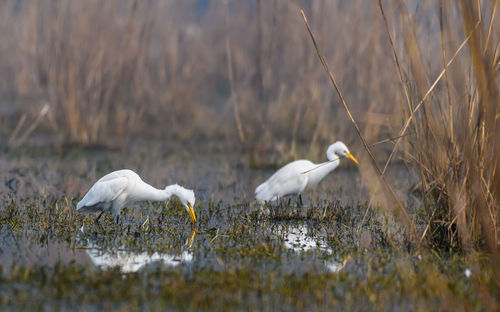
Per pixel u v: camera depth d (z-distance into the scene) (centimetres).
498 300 768
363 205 1438
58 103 2753
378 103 1998
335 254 1012
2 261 914
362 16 2216
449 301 774
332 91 2194
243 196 1578
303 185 1384
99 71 2511
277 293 790
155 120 3253
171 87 3177
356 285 823
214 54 3694
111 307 731
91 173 1888
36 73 2858
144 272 870
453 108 1046
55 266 865
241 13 3544
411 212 1350
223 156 2370
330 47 2373
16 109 3353
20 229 1127
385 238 1084
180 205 1394
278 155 2245
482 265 934
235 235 1123
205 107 3734
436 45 1305
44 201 1377
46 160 2128
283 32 2656
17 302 731
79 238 1078
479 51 759
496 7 841
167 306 735
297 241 1098
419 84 952
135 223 1230
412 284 827
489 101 802
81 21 2495
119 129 2705
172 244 1053
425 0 1159
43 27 2855
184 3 3291
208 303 738
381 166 1916
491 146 931
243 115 2753
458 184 1001
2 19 3086
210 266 915
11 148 2334
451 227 1056
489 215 975
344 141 2183
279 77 2878
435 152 1058
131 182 1167
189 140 2842
